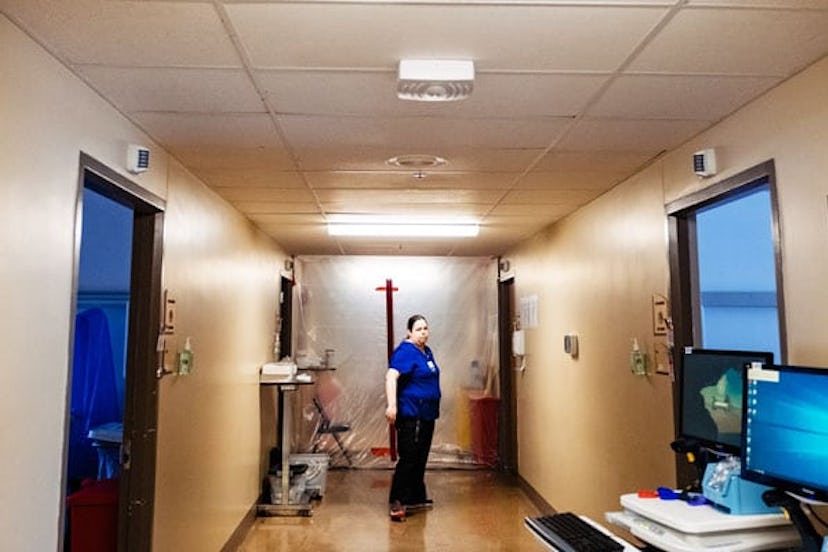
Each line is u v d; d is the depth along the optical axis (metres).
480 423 6.54
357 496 5.45
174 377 2.95
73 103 1.99
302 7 1.61
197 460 3.30
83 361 4.01
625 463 3.41
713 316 4.54
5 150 1.62
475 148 2.86
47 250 1.82
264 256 5.20
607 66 1.98
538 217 4.59
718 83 2.11
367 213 4.42
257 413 4.89
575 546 1.92
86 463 3.88
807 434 1.60
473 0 1.59
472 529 4.50
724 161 2.44
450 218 4.64
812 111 1.96
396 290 6.76
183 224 3.10
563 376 4.53
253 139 2.70
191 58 1.91
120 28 1.71
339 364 6.66
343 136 2.68
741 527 1.78
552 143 2.79
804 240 1.98
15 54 1.67
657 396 3.01
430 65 1.93
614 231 3.60
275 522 4.71
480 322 6.75
